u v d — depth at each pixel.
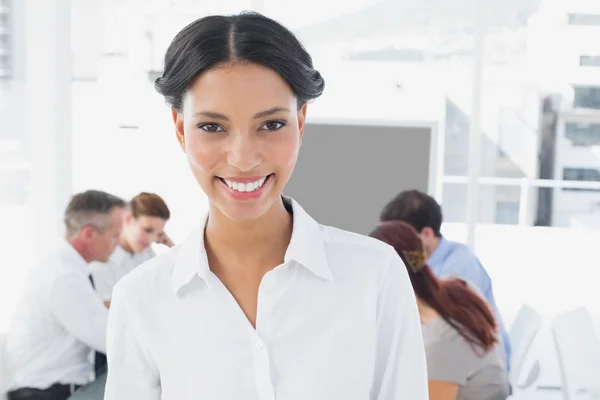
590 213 2.96
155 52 3.07
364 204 2.17
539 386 2.88
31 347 2.24
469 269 2.32
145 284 0.80
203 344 0.77
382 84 2.93
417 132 2.12
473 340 1.77
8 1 2.99
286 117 0.69
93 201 2.31
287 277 0.78
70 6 3.05
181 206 3.12
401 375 0.79
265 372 0.76
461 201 2.98
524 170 2.96
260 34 0.67
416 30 2.91
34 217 3.12
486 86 2.92
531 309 2.45
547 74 2.90
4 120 3.04
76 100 3.11
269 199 0.72
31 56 3.05
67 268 2.25
